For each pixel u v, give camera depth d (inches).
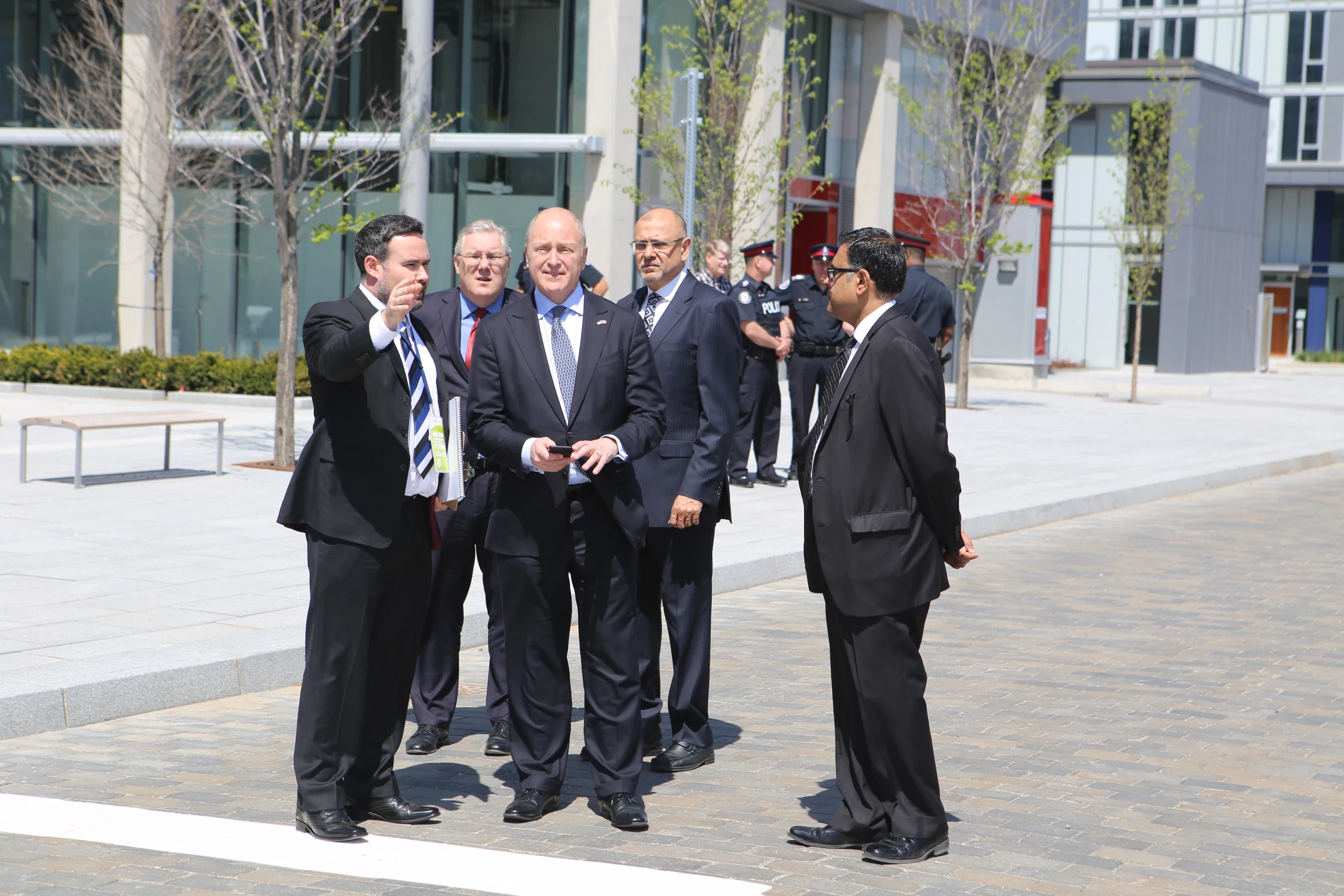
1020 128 1000.9
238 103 912.3
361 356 172.6
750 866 173.0
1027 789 207.2
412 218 183.9
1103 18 2240.4
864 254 176.2
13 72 1027.9
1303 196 2169.0
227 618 288.8
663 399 201.3
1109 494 534.9
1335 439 801.6
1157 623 335.3
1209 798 205.5
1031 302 1221.1
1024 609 350.3
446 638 230.2
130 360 831.7
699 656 219.9
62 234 1047.0
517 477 192.9
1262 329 1750.7
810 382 507.2
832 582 175.3
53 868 168.1
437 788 206.7
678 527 215.2
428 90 757.9
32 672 240.7
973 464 621.0
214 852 174.4
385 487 180.7
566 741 196.9
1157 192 1151.6
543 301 197.0
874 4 1067.3
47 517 406.0
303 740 183.0
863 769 181.3
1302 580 397.4
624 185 916.6
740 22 847.1
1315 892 169.5
